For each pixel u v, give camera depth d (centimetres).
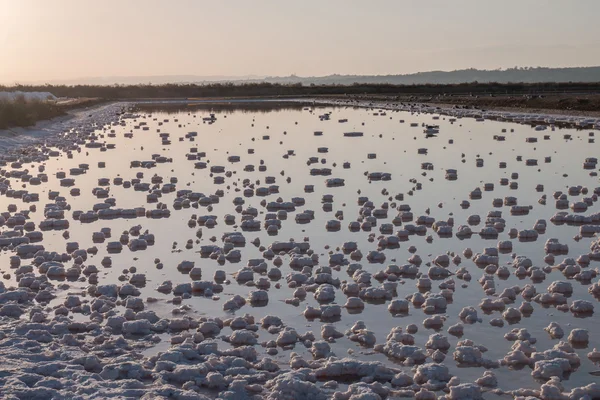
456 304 1187
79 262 1463
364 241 1628
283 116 5891
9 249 1609
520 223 1788
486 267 1380
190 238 1686
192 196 2211
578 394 827
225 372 910
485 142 3606
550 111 5459
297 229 1761
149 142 3922
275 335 1059
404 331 1066
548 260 1430
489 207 1994
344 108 6981
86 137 4206
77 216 1962
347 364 912
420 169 2736
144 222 1877
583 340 1012
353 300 1183
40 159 3186
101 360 949
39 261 1480
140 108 7669
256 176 2625
